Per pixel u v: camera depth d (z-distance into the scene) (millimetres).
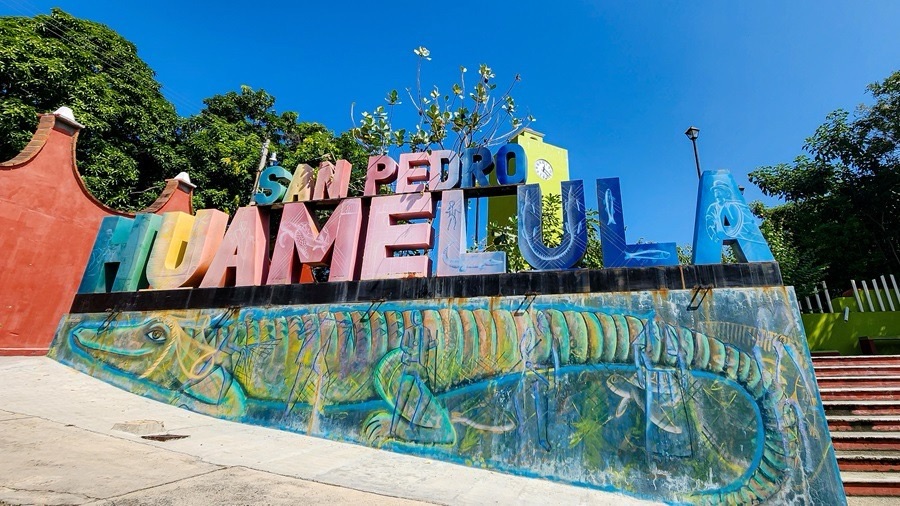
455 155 9023
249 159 19609
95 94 16281
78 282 11953
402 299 7957
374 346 7848
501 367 7090
